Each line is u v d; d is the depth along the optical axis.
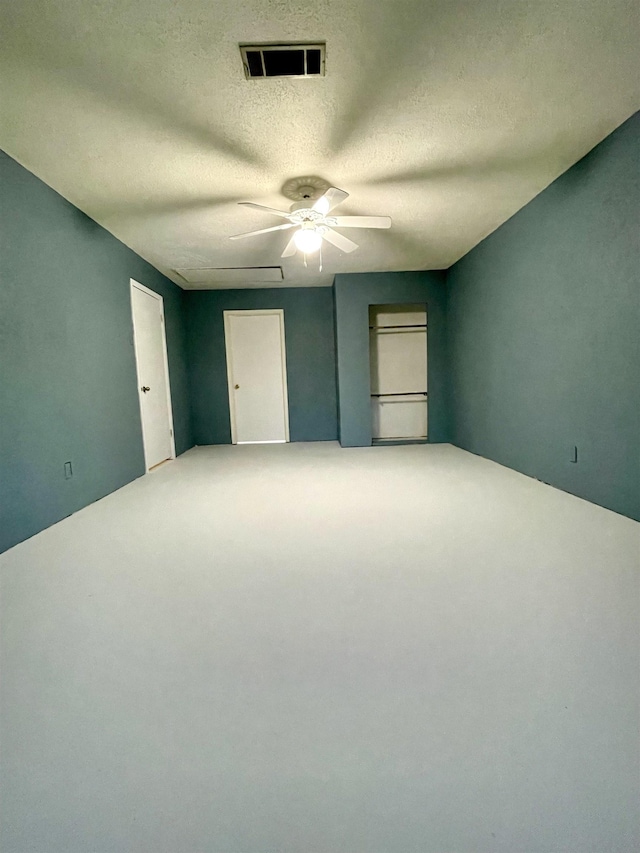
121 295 3.89
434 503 2.88
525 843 0.76
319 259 4.72
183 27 1.64
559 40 1.75
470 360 4.70
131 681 1.21
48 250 2.79
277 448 5.74
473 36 1.73
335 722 1.05
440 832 0.79
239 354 6.23
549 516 2.55
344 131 2.34
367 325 5.39
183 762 0.95
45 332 2.73
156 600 1.67
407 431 6.08
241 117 2.19
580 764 0.91
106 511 2.96
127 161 2.56
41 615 1.57
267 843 0.78
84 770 0.93
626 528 2.31
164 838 0.79
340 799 0.86
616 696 1.10
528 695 1.11
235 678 1.22
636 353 2.37
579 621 1.44
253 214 3.37
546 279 3.18
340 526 2.48
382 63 1.85
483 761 0.93
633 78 1.99
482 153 2.61
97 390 3.38
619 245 2.45
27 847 0.78
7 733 1.03
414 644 1.34
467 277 4.66
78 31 1.63
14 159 2.48
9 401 2.36
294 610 1.57
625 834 0.77
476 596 1.62
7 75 1.83
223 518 2.72
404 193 3.15
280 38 1.71
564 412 3.04
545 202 3.12
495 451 4.21
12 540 2.34
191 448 5.98
